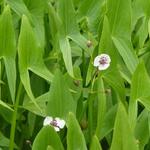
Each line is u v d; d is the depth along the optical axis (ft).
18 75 1.54
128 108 1.38
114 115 1.44
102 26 1.41
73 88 1.46
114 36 1.50
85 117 1.49
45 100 1.46
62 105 1.33
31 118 1.51
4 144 1.45
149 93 1.32
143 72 1.30
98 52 1.38
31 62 1.36
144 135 1.42
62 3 1.49
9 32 1.36
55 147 1.20
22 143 1.53
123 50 1.49
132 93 1.32
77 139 1.17
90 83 1.48
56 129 1.30
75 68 1.47
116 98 1.52
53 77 1.34
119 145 1.11
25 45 1.33
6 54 1.39
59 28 1.48
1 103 1.35
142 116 1.44
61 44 1.48
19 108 1.51
